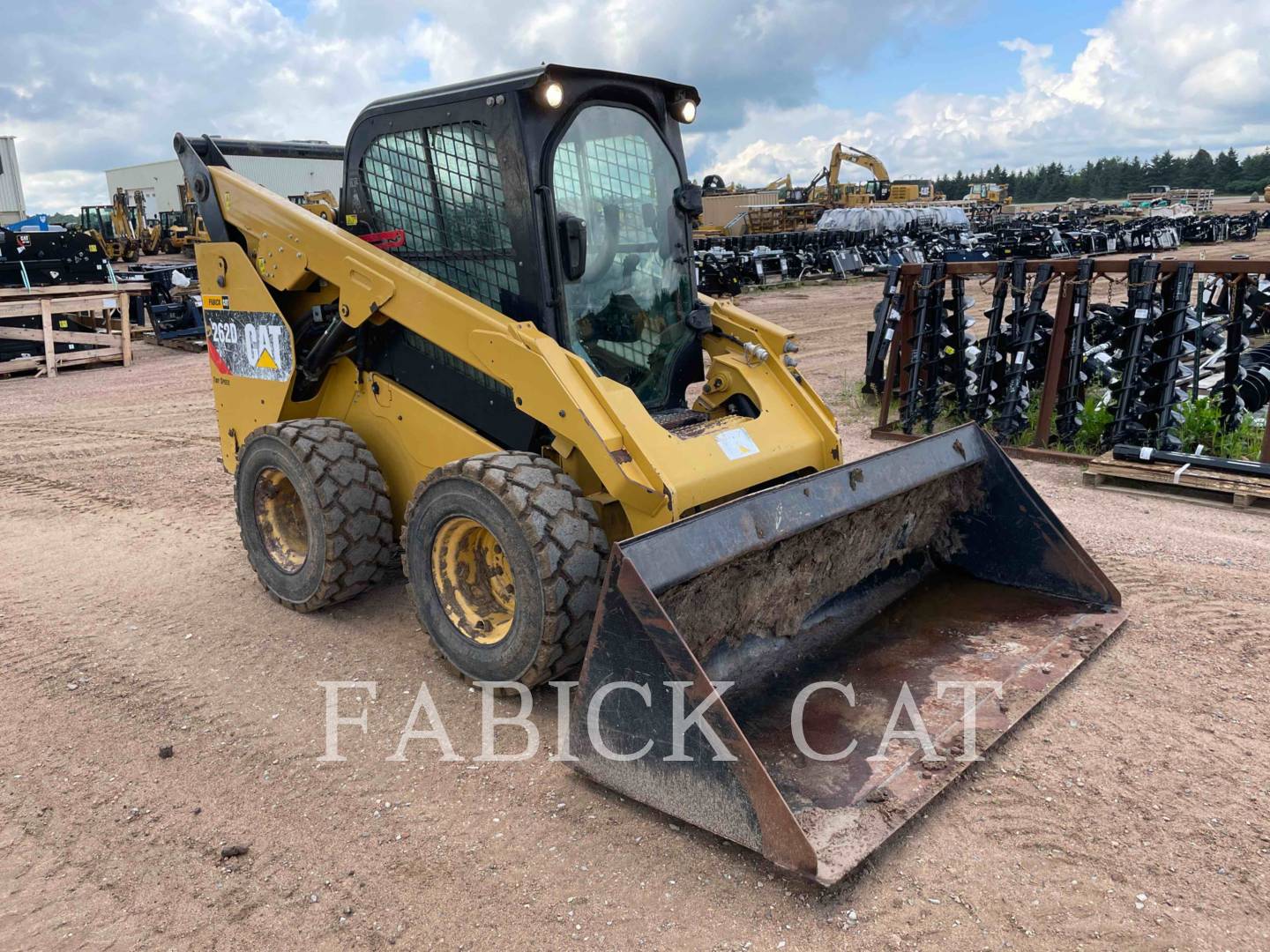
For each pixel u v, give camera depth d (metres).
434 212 4.05
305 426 4.37
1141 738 3.27
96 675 4.02
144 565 5.36
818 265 25.16
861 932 2.44
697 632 3.24
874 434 8.16
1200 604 4.32
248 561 5.35
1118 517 5.67
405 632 4.34
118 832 2.98
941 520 4.37
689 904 2.56
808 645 3.73
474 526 3.64
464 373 4.05
